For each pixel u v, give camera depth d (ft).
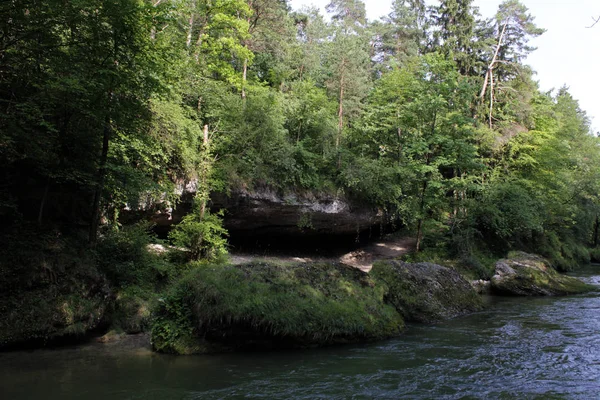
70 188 37.81
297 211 62.90
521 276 54.80
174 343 26.05
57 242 30.73
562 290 54.34
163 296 29.17
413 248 81.71
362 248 80.59
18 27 29.53
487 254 78.18
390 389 20.02
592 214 114.32
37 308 26.43
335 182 68.49
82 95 31.17
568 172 100.01
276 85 89.97
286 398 18.61
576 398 19.17
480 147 88.33
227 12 65.16
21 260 27.30
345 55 81.25
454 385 20.68
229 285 27.73
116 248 37.76
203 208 45.88
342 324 28.73
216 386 20.01
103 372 21.85
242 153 57.21
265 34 80.48
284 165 59.11
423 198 73.15
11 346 25.41
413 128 76.64
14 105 30.30
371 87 99.71
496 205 79.20
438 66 71.72
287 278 30.58
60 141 32.83
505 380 21.50
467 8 95.81
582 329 33.73
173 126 45.75
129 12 31.58
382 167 71.15
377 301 33.60
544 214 86.28
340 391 19.63
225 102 58.85
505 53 105.70
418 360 24.95
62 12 30.32
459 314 39.96
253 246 67.05
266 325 26.63
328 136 71.15
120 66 33.91
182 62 49.75
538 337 30.96
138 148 39.88
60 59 31.17
